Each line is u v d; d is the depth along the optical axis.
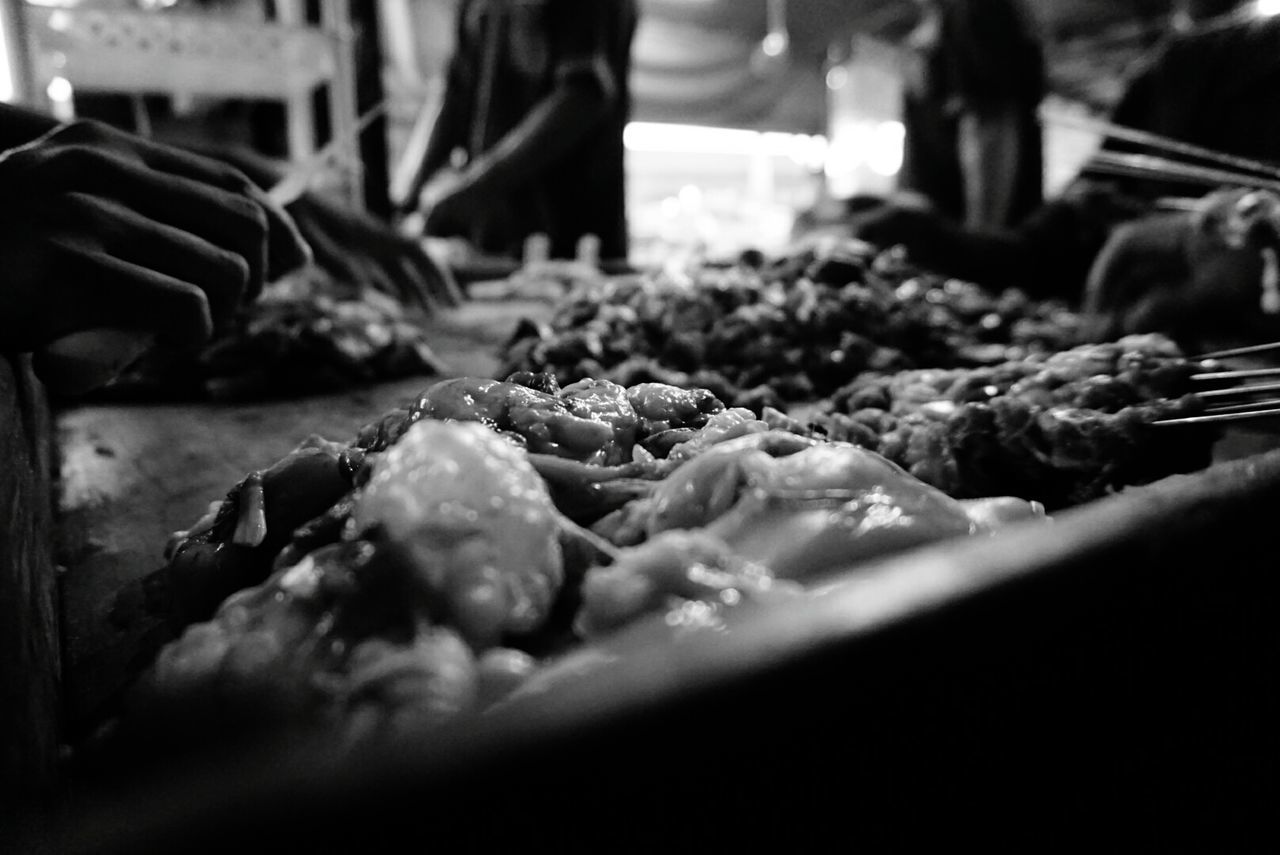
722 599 0.23
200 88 1.32
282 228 0.62
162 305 0.43
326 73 1.42
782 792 0.15
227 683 0.22
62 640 0.38
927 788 0.17
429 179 2.44
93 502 0.58
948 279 1.51
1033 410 0.49
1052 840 0.20
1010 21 1.93
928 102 2.14
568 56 1.98
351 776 0.12
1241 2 1.73
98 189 0.46
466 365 1.01
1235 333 1.05
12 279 0.40
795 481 0.28
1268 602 0.23
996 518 0.30
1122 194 1.55
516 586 0.24
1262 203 0.86
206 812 0.11
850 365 0.79
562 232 2.25
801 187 5.11
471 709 0.20
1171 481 0.28
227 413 0.81
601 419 0.34
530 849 0.13
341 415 0.81
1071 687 0.19
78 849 0.11
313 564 0.24
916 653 0.16
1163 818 0.23
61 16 1.17
